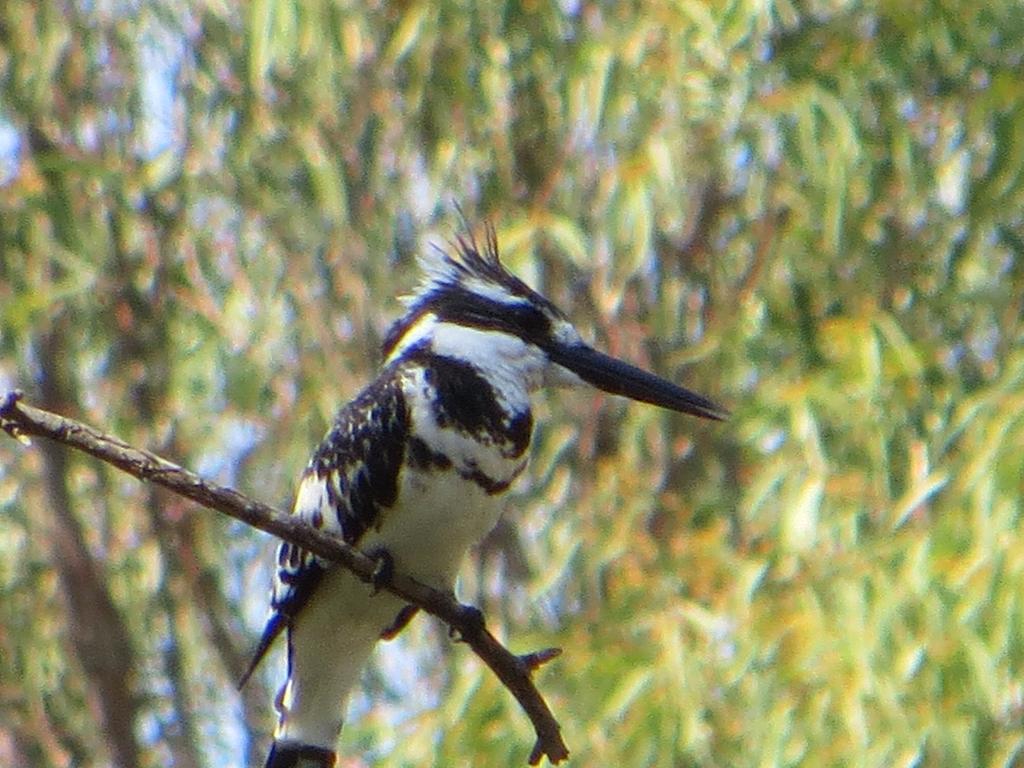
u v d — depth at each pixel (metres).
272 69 12.54
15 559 14.28
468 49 12.20
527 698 6.63
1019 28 12.12
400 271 12.89
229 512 6.22
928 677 9.77
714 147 12.01
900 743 9.70
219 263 13.04
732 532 12.24
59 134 13.44
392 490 7.14
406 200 12.98
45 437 6.02
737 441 12.37
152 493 13.82
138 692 14.28
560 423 12.95
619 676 10.34
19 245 12.81
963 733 9.56
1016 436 10.09
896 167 12.12
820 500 10.86
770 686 10.02
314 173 12.40
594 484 12.88
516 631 12.71
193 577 13.88
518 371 7.47
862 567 10.30
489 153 12.61
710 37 11.33
